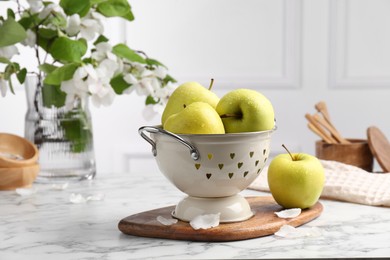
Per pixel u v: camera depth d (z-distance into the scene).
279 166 1.23
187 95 1.16
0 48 1.50
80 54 1.49
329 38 3.01
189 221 1.12
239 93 1.10
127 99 3.02
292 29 3.00
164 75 1.66
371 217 1.26
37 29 1.55
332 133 1.89
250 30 2.99
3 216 1.29
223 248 1.03
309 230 1.12
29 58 2.93
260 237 1.10
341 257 0.98
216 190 1.10
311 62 3.02
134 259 0.98
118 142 3.04
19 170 1.53
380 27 3.02
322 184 1.24
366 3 3.01
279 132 3.05
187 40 2.98
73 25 1.54
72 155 1.63
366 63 3.04
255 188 1.53
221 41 2.99
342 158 1.83
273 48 3.01
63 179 1.63
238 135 1.05
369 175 1.54
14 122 2.99
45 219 1.26
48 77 1.49
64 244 1.07
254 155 1.08
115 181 1.69
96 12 1.61
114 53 1.59
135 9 2.96
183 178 1.09
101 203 1.41
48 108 1.60
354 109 3.06
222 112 1.11
